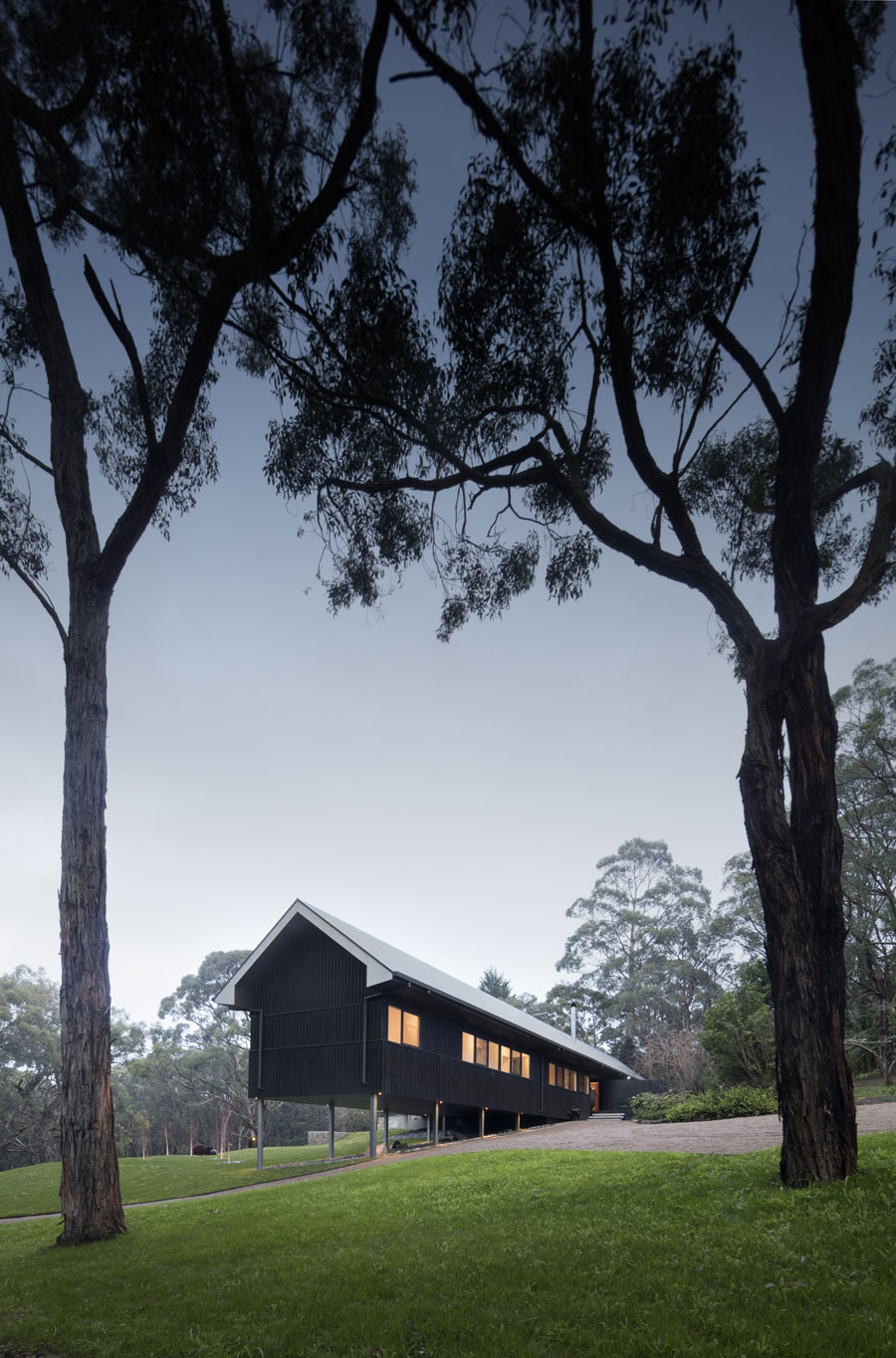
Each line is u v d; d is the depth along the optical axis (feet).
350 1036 81.92
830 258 30.40
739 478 46.83
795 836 34.22
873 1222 25.18
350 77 33.50
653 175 31.42
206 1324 22.80
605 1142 61.41
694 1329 19.35
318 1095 85.46
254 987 89.35
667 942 202.18
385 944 100.94
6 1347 22.61
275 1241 33.65
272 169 33.94
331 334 38.58
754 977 115.24
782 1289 21.17
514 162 31.24
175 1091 232.32
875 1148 36.70
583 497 39.29
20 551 47.75
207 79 30.04
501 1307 22.24
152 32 28.71
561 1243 28.40
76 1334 23.08
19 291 45.21
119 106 30.94
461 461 41.24
